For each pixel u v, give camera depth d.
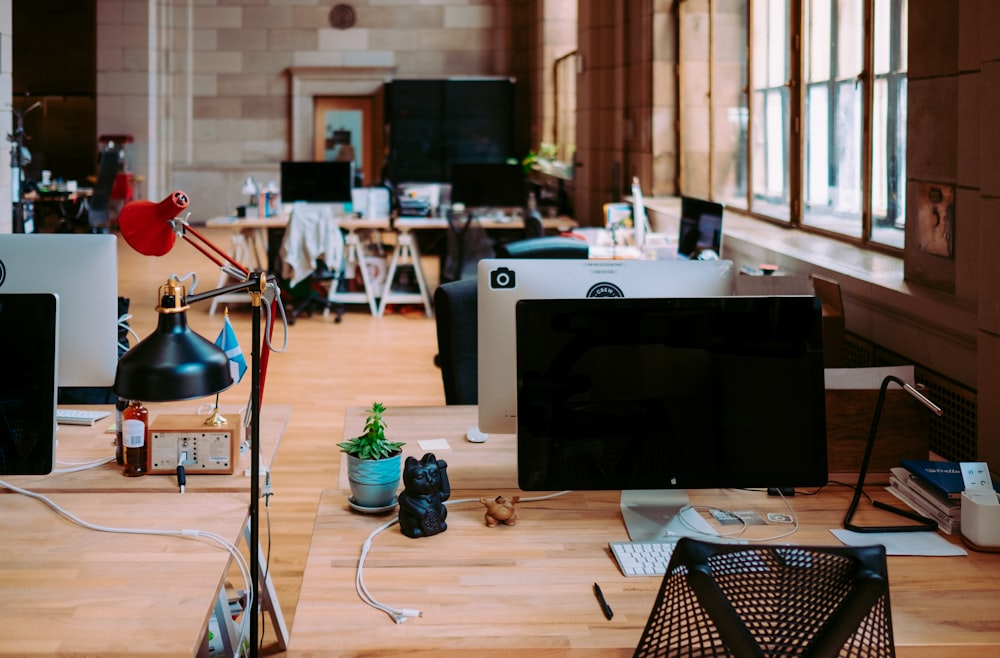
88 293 2.67
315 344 7.70
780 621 1.52
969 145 3.21
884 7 5.06
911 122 3.78
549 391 2.30
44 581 1.97
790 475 2.32
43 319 2.22
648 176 9.27
